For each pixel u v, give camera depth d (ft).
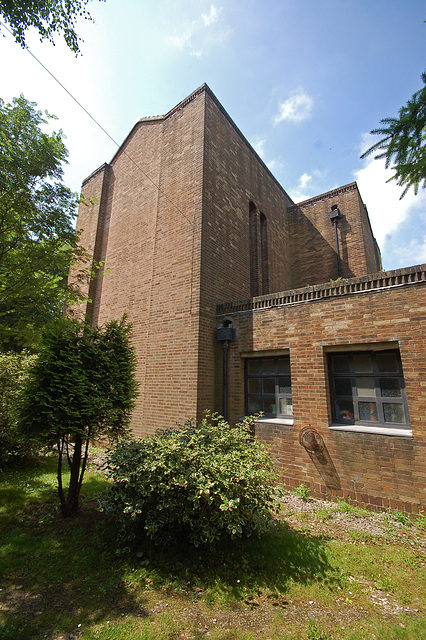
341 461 17.22
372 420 17.71
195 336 23.71
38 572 10.57
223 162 30.68
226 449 13.46
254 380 23.11
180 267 26.53
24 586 9.89
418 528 14.01
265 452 14.14
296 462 18.72
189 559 11.44
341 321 18.65
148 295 29.91
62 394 14.14
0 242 18.39
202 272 25.03
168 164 30.86
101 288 36.96
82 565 10.98
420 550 12.32
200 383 22.99
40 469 22.02
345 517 15.06
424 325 15.92
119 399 15.90
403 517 14.64
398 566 11.25
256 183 37.76
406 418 16.67
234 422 22.75
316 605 9.31
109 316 34.32
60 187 20.02
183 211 27.73
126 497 11.67
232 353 23.82
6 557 11.34
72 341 15.39
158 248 29.17
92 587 9.91
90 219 41.04
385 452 16.05
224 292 27.43
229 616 8.83
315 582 10.34
